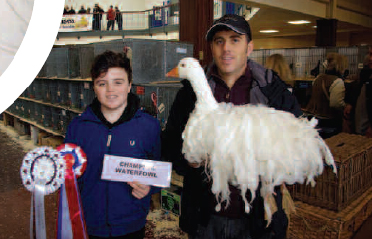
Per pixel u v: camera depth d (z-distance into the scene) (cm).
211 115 102
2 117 734
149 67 304
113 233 139
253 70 129
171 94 260
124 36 1499
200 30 443
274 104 124
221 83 133
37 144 529
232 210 127
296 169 93
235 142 93
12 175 382
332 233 203
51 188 119
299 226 219
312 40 1588
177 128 135
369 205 242
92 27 1500
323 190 216
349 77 457
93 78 132
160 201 292
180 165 133
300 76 511
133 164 119
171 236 248
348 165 212
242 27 118
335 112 368
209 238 134
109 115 141
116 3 1591
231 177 97
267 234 126
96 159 138
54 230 251
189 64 115
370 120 355
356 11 1109
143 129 143
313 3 879
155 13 1502
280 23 1077
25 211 294
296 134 95
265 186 98
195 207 133
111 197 138
